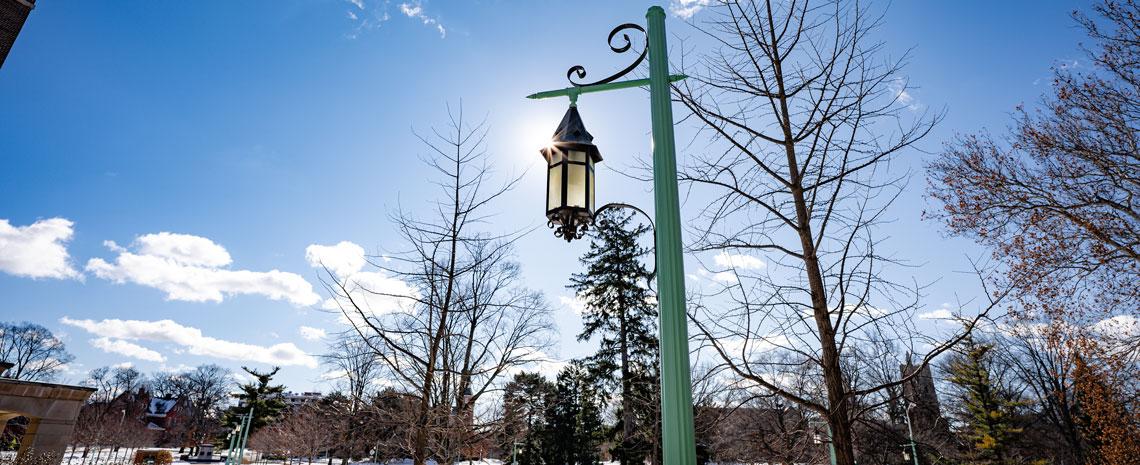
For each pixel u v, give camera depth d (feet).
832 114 20.25
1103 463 59.11
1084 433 78.95
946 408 72.64
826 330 18.38
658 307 10.00
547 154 13.47
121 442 181.57
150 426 253.24
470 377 25.30
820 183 20.01
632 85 13.53
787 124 21.38
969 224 52.90
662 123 11.64
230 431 158.40
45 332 195.11
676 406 9.03
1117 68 47.01
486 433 26.17
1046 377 85.87
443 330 23.24
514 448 93.50
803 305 19.03
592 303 92.48
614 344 86.94
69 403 67.05
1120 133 47.60
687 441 8.80
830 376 17.88
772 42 21.93
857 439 22.65
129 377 264.31
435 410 23.04
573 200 12.70
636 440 75.51
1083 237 48.57
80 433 155.84
